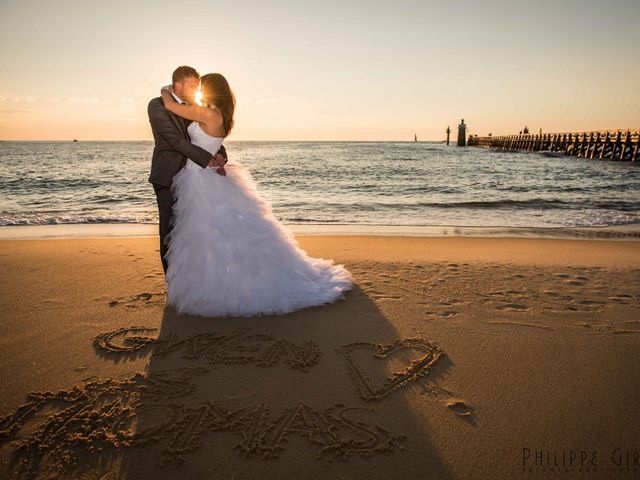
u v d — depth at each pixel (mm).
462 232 7758
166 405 2146
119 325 3088
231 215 3295
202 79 3270
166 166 3342
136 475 1688
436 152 56031
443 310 3438
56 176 19734
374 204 11906
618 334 3012
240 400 2199
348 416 2074
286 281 3432
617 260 5242
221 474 1698
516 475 1700
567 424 2018
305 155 47438
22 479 1655
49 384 2322
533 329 3094
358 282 4156
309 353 2705
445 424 2018
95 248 5625
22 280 4113
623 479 1675
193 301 3256
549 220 9312
